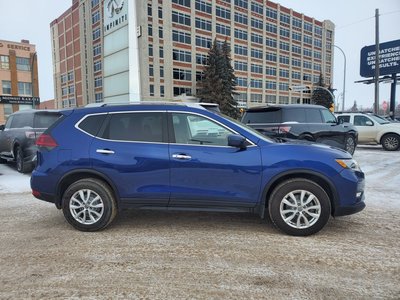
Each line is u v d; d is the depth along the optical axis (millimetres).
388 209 5727
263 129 9703
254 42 72312
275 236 4461
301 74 85438
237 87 69125
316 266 3611
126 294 3080
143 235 4547
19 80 49875
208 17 62812
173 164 4457
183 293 3094
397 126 14641
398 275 3424
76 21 71750
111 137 4633
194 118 4586
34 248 4125
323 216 4352
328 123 10242
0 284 3262
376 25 23516
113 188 4574
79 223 4656
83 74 69938
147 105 4734
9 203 6277
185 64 59406
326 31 92125
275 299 2990
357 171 4461
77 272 3502
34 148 9242
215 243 4246
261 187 4395
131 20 25484
